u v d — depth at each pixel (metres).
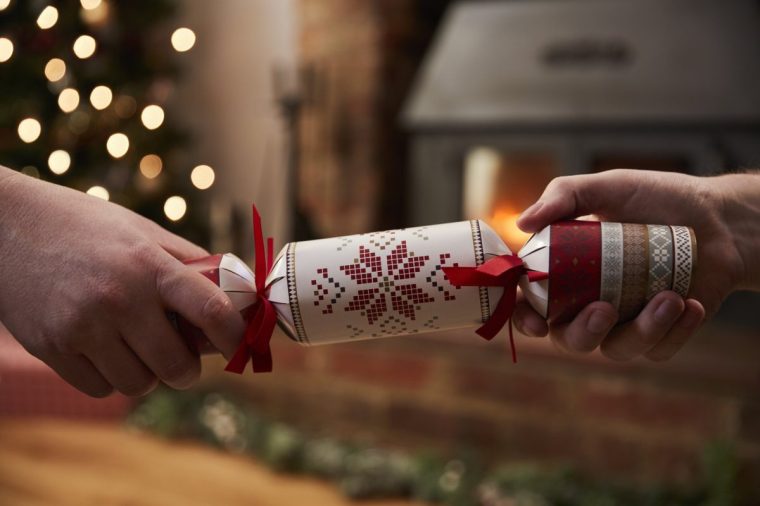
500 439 1.86
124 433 2.17
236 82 2.79
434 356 1.94
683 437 1.65
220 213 2.74
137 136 2.36
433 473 1.82
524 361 1.82
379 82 2.28
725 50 1.83
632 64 1.93
